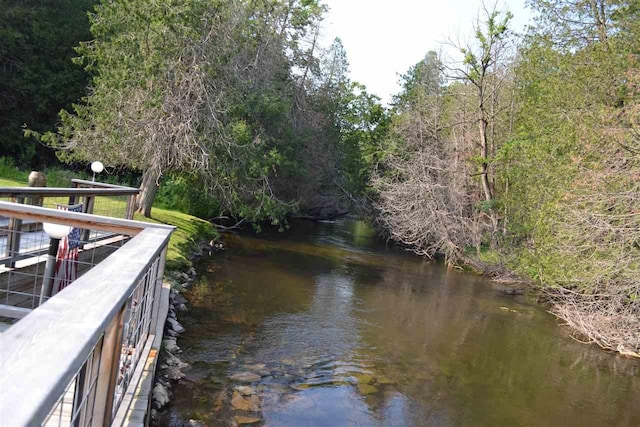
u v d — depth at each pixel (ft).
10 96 67.36
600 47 48.70
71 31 68.80
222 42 48.19
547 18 58.70
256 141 54.70
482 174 68.74
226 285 36.86
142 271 6.31
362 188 96.63
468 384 24.25
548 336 35.50
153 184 50.60
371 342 28.63
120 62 43.14
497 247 62.80
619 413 22.91
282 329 28.40
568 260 37.86
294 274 44.96
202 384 19.47
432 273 58.08
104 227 11.64
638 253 33.14
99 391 6.21
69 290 4.62
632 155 34.12
